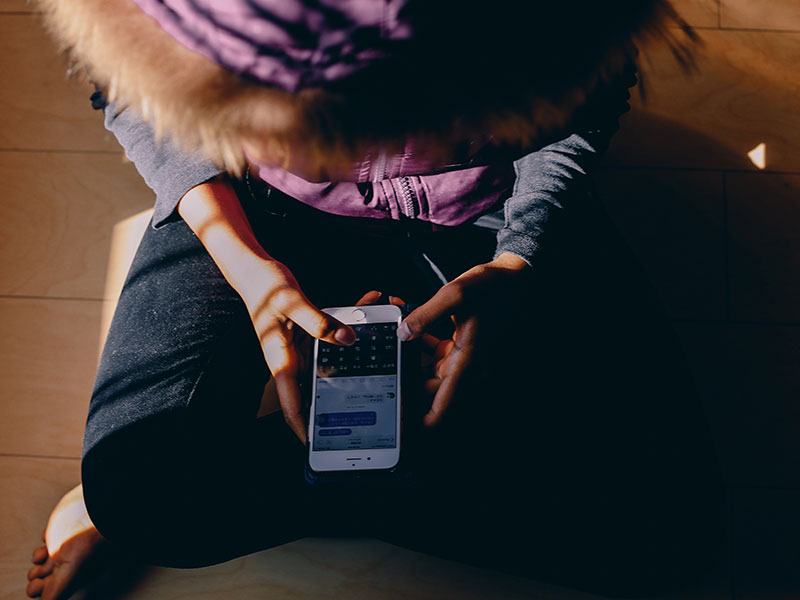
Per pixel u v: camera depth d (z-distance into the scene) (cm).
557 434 81
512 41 26
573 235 84
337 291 94
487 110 28
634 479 80
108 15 28
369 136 29
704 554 82
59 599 95
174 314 85
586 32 28
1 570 102
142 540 80
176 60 27
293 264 91
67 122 124
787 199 118
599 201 91
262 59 27
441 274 90
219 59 27
